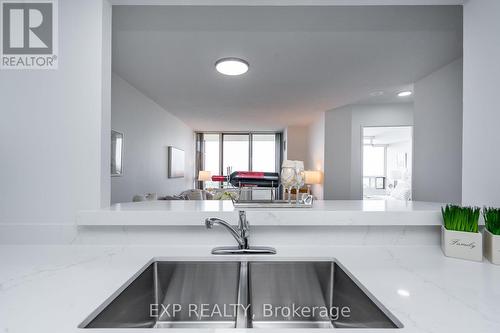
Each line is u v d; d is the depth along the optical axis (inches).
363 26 74.4
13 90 42.7
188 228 41.4
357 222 39.9
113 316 25.6
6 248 39.8
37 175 42.7
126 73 111.2
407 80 115.3
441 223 39.9
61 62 43.3
